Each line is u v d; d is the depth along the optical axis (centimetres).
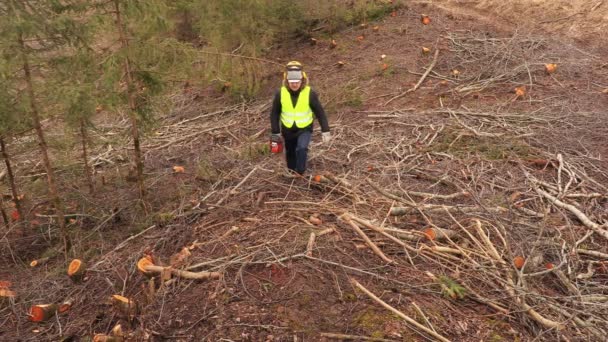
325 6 1276
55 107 574
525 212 548
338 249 454
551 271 449
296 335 367
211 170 736
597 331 382
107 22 582
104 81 564
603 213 550
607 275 462
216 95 1154
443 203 570
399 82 1017
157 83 632
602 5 1137
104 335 393
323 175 618
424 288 411
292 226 496
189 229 546
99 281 511
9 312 503
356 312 384
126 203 716
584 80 908
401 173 644
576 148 698
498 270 437
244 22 1021
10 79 527
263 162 723
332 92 1009
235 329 376
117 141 873
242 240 485
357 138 797
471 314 392
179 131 976
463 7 1366
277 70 1196
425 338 362
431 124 809
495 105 857
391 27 1274
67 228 680
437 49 1101
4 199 784
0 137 621
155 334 393
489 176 633
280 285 411
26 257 650
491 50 1048
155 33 609
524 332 380
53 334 452
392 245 470
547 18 1188
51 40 517
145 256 486
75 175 829
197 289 425
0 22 461
